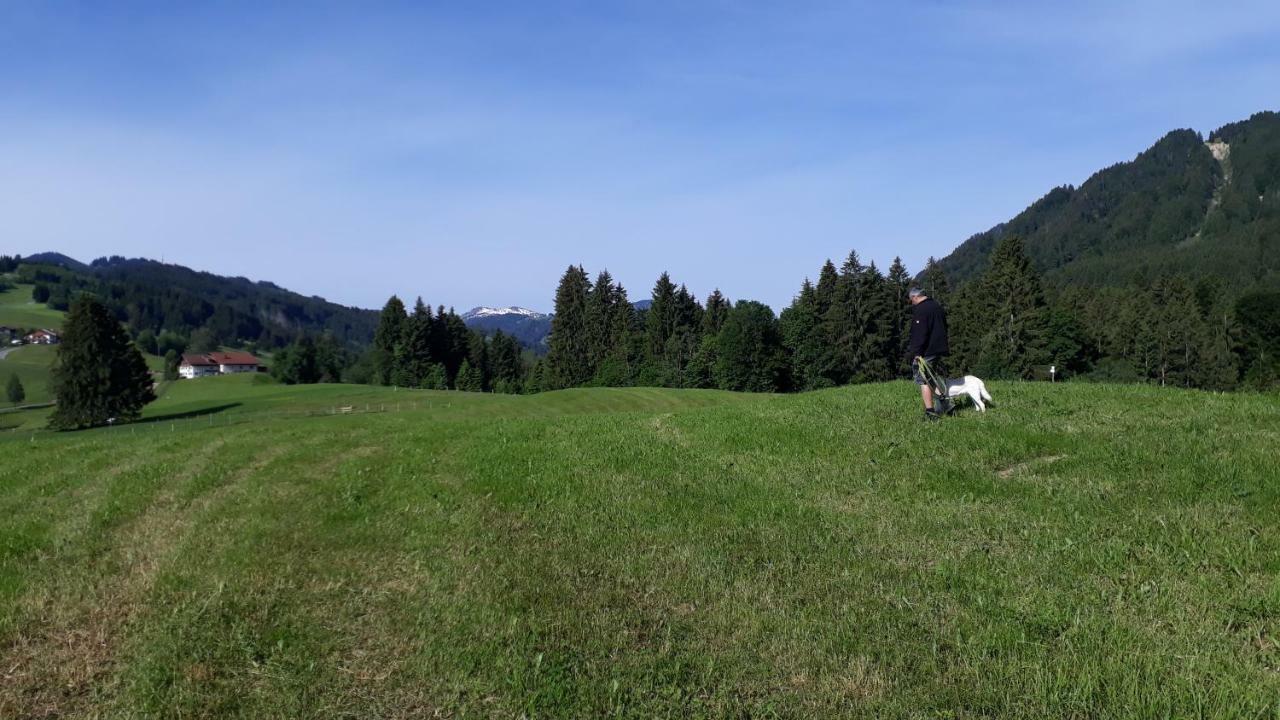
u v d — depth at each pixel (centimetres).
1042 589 646
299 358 12450
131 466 1521
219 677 568
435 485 1155
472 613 657
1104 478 933
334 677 564
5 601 732
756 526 878
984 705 481
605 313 11131
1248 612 580
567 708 505
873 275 8588
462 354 12888
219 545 893
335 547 876
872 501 954
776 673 541
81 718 523
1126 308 9375
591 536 866
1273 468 882
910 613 621
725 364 8681
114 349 7588
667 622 632
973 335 8175
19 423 8825
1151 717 455
